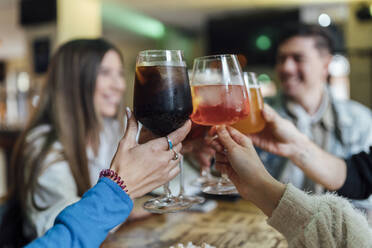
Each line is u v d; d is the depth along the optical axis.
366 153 1.27
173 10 6.35
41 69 5.22
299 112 1.96
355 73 5.11
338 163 1.24
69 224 0.62
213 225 1.10
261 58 6.53
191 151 1.25
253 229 1.05
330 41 2.02
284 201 0.68
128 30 7.71
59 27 5.04
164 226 1.11
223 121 0.83
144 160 0.71
